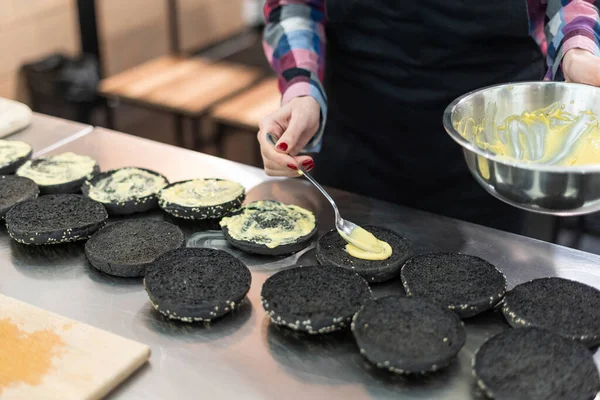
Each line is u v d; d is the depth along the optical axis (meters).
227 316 0.87
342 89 1.36
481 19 1.17
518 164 0.80
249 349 0.82
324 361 0.80
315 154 1.46
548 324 0.83
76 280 0.94
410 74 1.27
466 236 1.04
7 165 1.20
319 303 0.85
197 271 0.91
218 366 0.79
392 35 1.25
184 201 1.08
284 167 1.06
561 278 0.91
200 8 3.30
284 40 1.24
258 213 1.07
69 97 2.68
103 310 0.88
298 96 1.15
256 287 0.93
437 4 1.18
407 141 1.35
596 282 0.93
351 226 1.02
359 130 1.38
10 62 2.70
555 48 1.14
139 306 0.89
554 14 1.16
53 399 0.72
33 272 0.96
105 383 0.74
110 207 1.08
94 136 1.35
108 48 2.99
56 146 1.31
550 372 0.74
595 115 0.97
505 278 0.91
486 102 0.99
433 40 1.22
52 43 2.86
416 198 1.41
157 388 0.76
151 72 2.27
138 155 1.28
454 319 0.82
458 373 0.78
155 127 2.77
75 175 1.17
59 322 0.83
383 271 0.93
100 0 2.77
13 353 0.78
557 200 0.82
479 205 1.39
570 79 1.09
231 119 1.99
